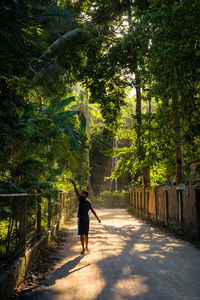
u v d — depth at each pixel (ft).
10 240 19.65
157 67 40.27
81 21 43.39
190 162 53.06
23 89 19.76
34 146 19.16
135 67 67.15
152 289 16.14
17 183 20.77
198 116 46.91
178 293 15.48
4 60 15.26
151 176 73.46
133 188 90.12
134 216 77.20
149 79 44.16
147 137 47.50
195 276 18.65
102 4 64.28
